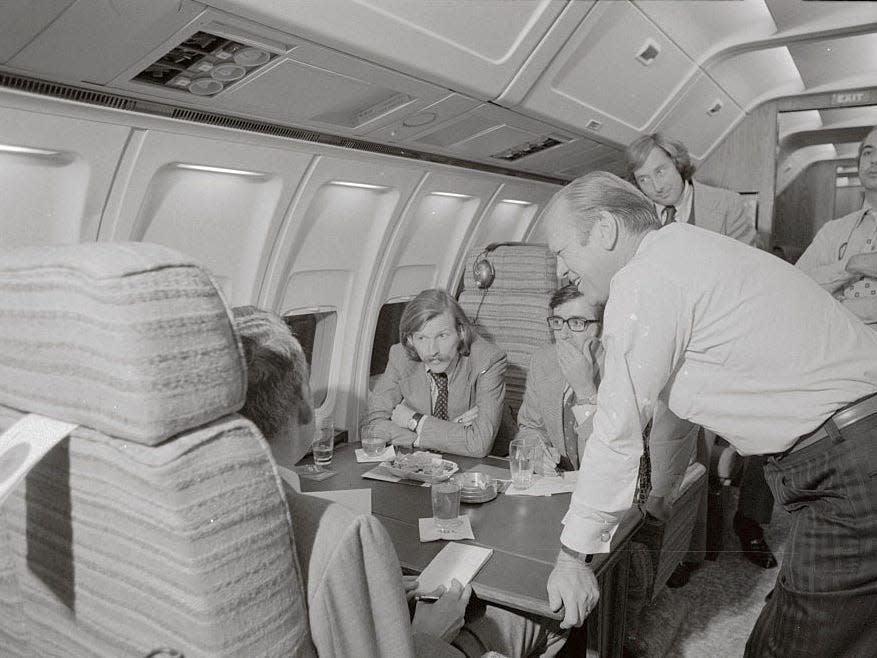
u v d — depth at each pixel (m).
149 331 0.54
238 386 0.61
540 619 1.48
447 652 1.03
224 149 1.64
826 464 1.22
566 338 2.08
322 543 0.71
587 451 1.28
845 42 1.83
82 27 1.08
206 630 0.59
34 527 0.74
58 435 0.63
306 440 0.90
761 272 1.23
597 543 1.25
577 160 2.76
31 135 1.28
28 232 1.44
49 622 0.79
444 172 2.46
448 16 1.49
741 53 1.89
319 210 2.14
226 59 1.36
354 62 1.48
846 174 2.75
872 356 1.21
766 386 1.23
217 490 0.58
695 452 2.23
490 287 2.74
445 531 1.52
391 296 2.73
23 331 0.63
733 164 2.92
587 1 1.62
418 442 2.20
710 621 1.99
